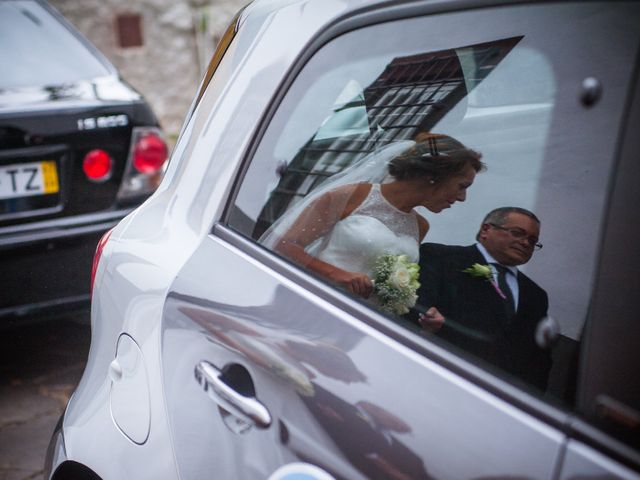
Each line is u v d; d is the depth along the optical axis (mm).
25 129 3035
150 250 1613
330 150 1486
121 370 1593
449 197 1563
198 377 1371
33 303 3096
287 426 1203
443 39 1330
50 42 3543
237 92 1591
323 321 1242
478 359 1106
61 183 3131
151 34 8242
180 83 8461
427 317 1422
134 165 3295
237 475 1264
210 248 1489
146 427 1480
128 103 3307
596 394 963
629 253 977
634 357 942
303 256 1378
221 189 1539
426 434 1055
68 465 1707
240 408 1271
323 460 1142
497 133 1542
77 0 7934
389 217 1484
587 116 1385
